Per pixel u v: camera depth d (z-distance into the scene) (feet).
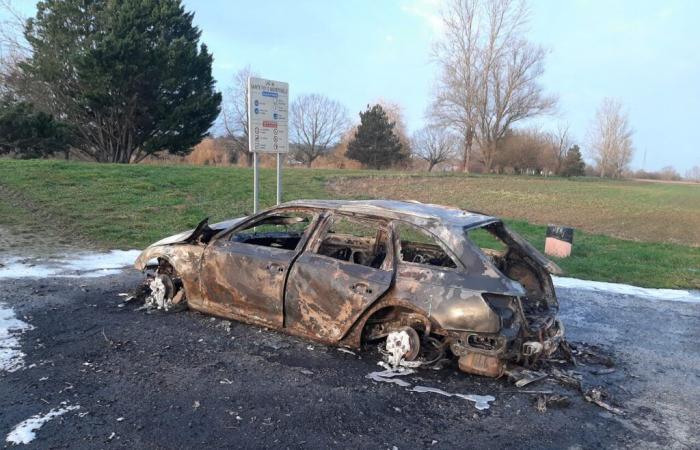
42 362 14.80
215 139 215.10
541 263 16.98
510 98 173.47
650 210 73.26
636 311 24.89
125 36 102.12
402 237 17.51
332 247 19.65
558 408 13.78
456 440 11.82
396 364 15.53
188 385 13.76
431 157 234.38
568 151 220.02
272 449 11.00
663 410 14.20
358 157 208.74
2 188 48.16
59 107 116.16
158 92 109.60
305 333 16.66
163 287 20.07
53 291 22.09
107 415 12.03
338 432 11.83
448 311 14.30
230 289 17.99
